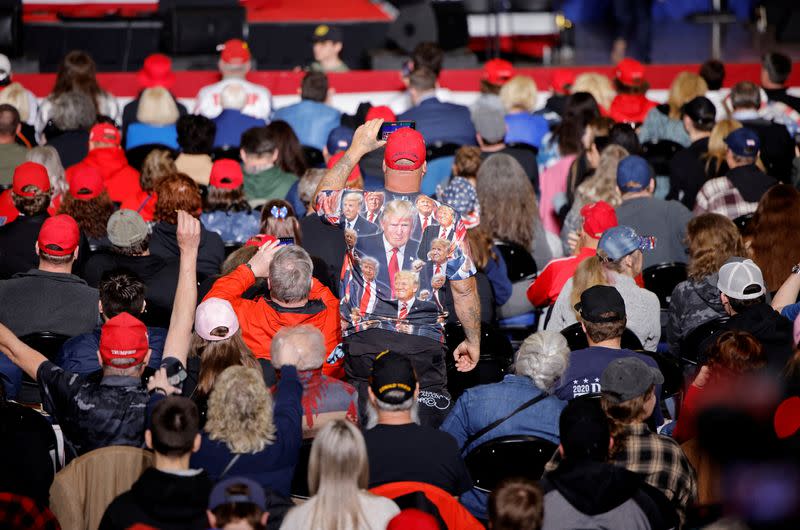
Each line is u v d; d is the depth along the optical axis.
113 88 42.84
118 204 27.56
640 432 14.65
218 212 24.47
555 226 31.27
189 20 45.09
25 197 22.14
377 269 16.78
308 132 34.22
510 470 15.63
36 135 34.75
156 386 15.21
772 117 36.50
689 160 29.20
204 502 12.69
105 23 46.91
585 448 13.12
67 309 18.98
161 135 32.28
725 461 15.09
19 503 13.73
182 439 12.85
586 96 31.56
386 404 14.16
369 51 47.41
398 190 16.77
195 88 42.72
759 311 18.00
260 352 17.11
